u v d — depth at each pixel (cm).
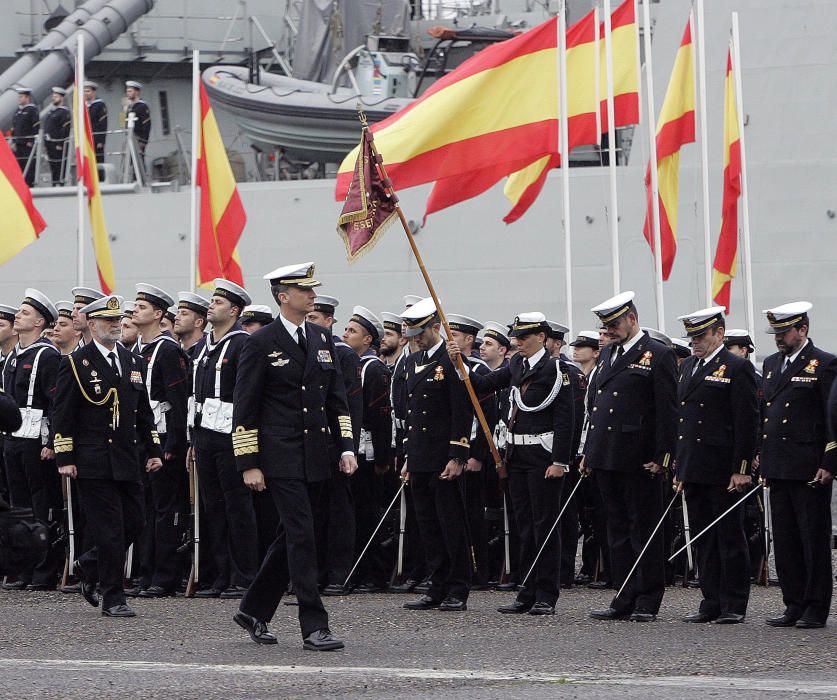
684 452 2628
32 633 2411
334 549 3150
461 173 3756
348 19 5959
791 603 2553
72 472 2602
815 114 5206
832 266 5194
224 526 3083
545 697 1750
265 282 5656
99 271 4519
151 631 2439
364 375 3250
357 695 1773
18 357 3253
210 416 3003
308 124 5641
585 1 6066
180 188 5775
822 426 2539
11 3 6291
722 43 5347
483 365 3111
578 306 5416
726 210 4238
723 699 1731
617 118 4116
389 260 5531
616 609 2638
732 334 3219
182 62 6316
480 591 3241
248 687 1838
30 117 5766
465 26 6191
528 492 2741
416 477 2797
